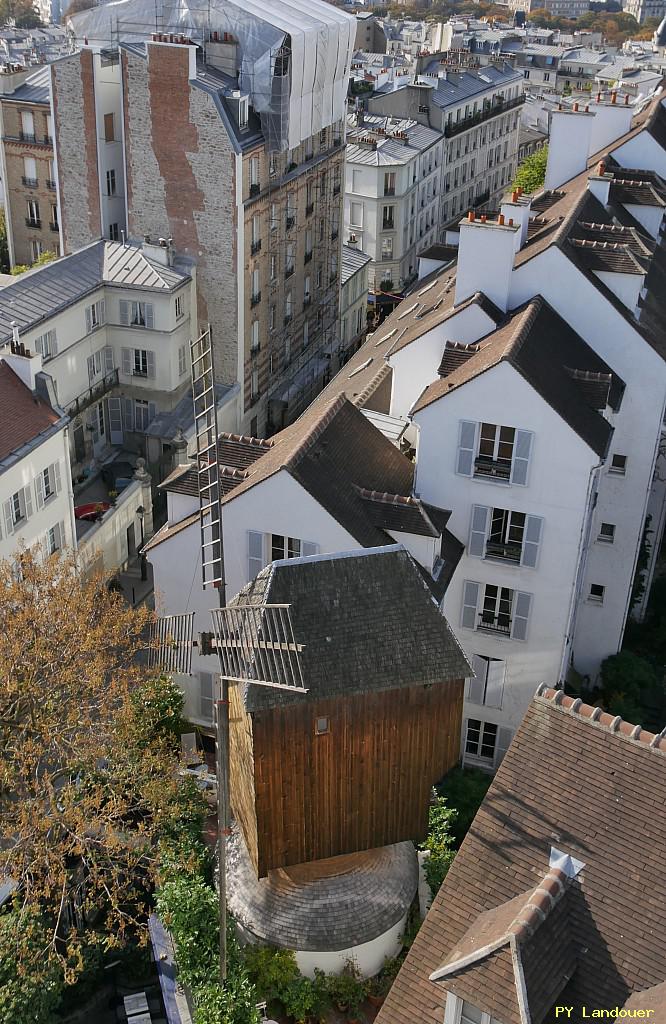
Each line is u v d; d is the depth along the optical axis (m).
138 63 65.06
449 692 32.56
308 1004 31.36
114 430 70.62
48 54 146.88
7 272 95.69
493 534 42.84
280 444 43.53
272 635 30.78
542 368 41.25
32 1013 31.61
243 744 31.44
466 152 123.75
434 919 26.14
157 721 41.03
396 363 48.50
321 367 86.94
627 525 48.84
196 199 67.81
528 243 50.00
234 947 32.44
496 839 26.72
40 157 83.62
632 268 46.16
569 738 27.56
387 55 188.25
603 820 26.31
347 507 39.16
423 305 58.53
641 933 24.77
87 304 64.56
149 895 37.81
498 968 23.70
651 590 59.28
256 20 68.06
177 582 42.72
